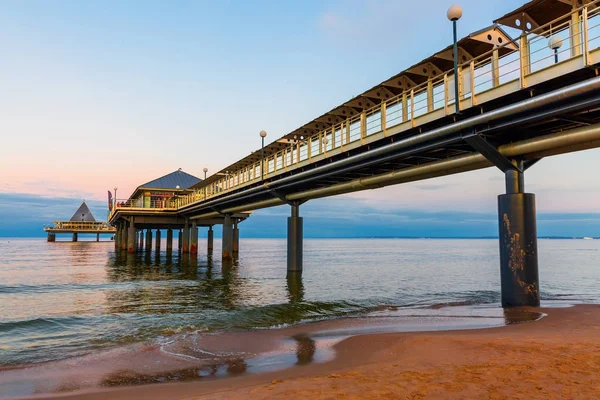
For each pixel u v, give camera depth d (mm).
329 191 26750
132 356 10180
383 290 23656
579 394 5742
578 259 59250
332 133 22484
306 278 30359
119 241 78000
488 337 9789
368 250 101938
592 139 12180
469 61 14273
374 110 20125
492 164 16031
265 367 8820
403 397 5883
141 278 30594
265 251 89062
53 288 25125
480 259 59875
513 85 12500
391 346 9688
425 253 82625
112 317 15586
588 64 10539
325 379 7023
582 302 16984
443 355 8320
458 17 14227
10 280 29797
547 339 9289
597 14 10852
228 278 30188
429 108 16031
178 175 66812
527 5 13469
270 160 32469
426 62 17656
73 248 102625
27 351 10922
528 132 14484
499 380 6473
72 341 12023
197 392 7312
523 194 13977
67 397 7277
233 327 13570
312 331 12531
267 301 19578
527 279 13750
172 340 11812
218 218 57781
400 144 17422
